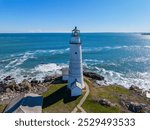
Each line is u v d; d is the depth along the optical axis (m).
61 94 37.41
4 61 75.44
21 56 88.06
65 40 192.75
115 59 82.69
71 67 37.88
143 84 50.28
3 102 36.00
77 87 36.09
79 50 36.97
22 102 29.62
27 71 60.88
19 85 44.56
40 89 42.50
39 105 30.45
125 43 166.12
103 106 32.81
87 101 34.34
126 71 62.41
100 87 42.78
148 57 88.62
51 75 53.53
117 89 42.72
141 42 180.38
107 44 153.62
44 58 82.81
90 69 64.19
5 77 54.19
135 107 33.62
